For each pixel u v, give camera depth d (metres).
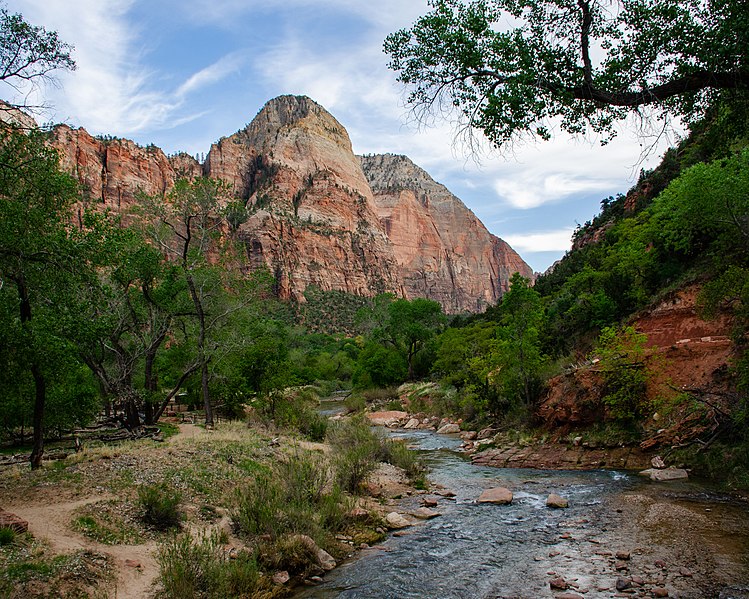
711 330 18.58
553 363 26.14
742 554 8.18
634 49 7.12
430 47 7.43
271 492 10.85
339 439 20.94
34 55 9.77
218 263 26.92
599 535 9.91
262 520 9.98
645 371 17.75
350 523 11.48
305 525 10.06
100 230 14.91
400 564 9.02
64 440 20.45
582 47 7.27
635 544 9.15
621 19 7.18
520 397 23.58
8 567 6.81
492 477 16.84
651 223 27.41
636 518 10.73
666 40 6.88
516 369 23.70
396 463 18.55
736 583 7.15
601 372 19.06
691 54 6.75
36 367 11.98
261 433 22.69
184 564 7.50
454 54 7.29
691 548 8.64
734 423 13.67
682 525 9.90
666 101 7.48
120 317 20.98
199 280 25.38
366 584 8.18
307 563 8.82
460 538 10.44
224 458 15.31
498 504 13.18
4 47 9.48
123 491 11.20
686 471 14.19
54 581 6.80
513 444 20.77
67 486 11.18
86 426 24.41
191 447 16.38
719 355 16.47
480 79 7.45
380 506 13.30
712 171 17.91
